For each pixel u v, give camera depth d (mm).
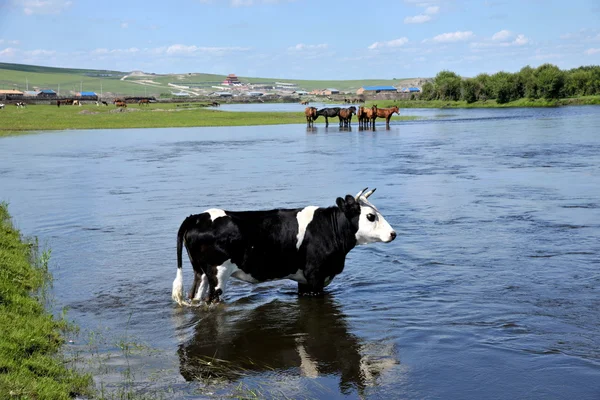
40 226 15172
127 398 6289
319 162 29438
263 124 69812
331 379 6801
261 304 9500
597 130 48062
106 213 16844
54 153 36562
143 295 9883
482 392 6383
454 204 17359
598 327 8062
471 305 9070
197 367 7141
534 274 10500
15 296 8898
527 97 131625
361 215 9797
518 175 23250
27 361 6695
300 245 9672
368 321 8586
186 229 9383
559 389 6402
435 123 65500
